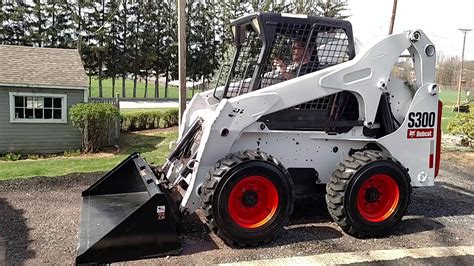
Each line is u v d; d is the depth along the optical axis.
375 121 4.63
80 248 3.39
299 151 4.41
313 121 4.37
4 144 12.48
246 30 4.59
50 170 8.45
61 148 13.05
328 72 4.25
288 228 4.42
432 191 6.30
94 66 38.50
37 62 13.64
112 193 4.89
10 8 35.31
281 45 4.25
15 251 3.77
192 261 3.53
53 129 12.91
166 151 11.61
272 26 4.17
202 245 3.90
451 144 11.42
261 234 3.88
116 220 4.00
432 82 4.72
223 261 3.56
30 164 9.53
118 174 4.91
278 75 4.30
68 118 13.02
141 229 3.47
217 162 3.94
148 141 13.99
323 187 4.61
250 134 4.21
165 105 31.27
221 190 3.73
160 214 3.53
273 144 4.31
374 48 4.38
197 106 5.23
